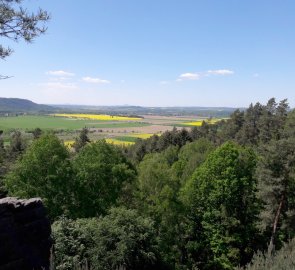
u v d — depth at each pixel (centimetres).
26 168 2959
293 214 3056
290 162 2992
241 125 9075
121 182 3312
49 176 2906
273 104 8900
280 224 3350
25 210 1165
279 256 1791
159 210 3406
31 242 1150
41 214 1203
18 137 7594
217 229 3534
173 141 9444
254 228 3538
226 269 3397
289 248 2000
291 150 3023
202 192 3678
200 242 3622
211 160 3750
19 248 1095
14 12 1048
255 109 8962
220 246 3444
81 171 3164
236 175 3612
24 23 1067
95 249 2311
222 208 3497
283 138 3150
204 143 7275
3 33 1059
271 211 3145
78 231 2370
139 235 2561
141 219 2698
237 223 3466
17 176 2958
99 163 3231
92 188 3209
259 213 3512
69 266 2069
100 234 2403
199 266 3641
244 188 3597
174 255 3450
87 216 3061
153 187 3622
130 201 3612
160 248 2917
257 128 7819
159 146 9381
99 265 2272
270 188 3041
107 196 3219
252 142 7512
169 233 3466
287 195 3111
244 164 3738
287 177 3022
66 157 3162
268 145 3164
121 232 2447
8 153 6850
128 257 2395
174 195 3494
